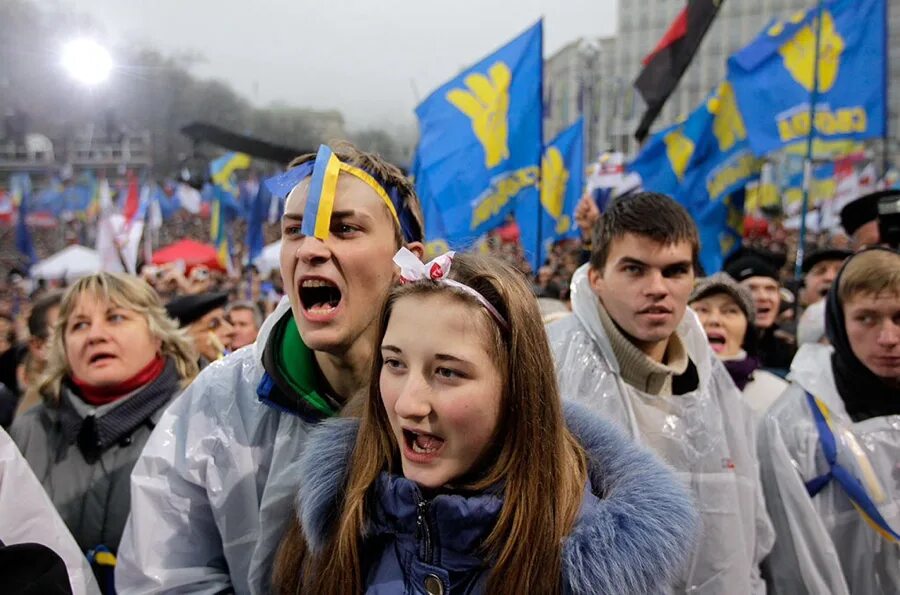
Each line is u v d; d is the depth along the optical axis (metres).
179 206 15.41
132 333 1.92
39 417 1.99
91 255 10.20
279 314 1.34
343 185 1.23
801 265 3.95
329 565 1.08
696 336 1.71
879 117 3.84
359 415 1.21
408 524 1.02
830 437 1.72
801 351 1.95
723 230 4.00
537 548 0.97
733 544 1.51
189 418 1.36
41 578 1.05
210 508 1.34
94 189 19.84
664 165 4.10
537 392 1.01
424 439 1.00
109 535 1.79
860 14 3.88
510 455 1.01
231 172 10.12
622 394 1.59
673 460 1.55
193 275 6.78
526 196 3.49
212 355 2.92
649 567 0.96
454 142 3.56
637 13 31.81
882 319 1.69
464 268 1.05
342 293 1.22
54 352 1.98
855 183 10.21
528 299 1.04
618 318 1.62
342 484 1.14
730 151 4.01
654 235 1.55
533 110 3.48
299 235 1.24
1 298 9.87
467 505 0.98
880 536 1.66
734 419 1.65
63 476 1.86
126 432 1.87
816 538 1.64
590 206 3.27
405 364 1.00
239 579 1.31
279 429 1.32
